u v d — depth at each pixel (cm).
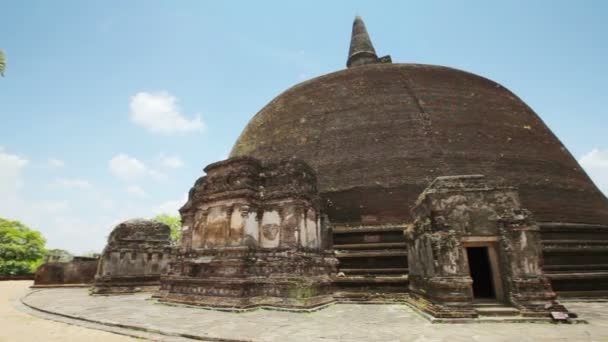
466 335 736
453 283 928
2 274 3978
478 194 1038
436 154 1691
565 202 1609
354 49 3067
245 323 909
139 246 1997
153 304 1353
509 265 964
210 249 1350
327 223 1562
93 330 870
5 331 864
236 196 1330
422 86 2039
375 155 1767
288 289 1168
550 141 1917
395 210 1584
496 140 1762
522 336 719
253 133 2389
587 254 1412
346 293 1362
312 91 2289
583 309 1073
